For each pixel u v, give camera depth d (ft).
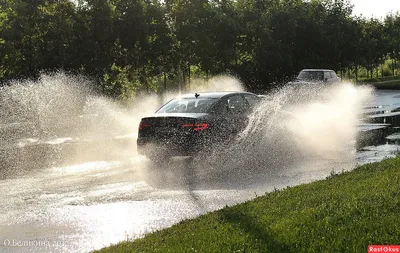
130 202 24.90
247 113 36.65
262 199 22.04
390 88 169.07
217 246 15.39
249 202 21.70
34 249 18.28
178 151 33.32
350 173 26.43
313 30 151.84
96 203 24.79
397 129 51.96
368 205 18.13
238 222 18.11
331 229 15.97
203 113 34.14
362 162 33.68
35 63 85.15
